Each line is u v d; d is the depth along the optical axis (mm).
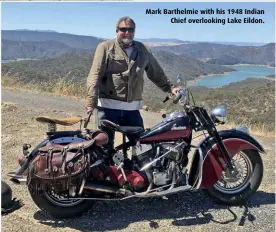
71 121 3746
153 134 3816
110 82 4133
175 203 4195
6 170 4973
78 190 3613
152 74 4441
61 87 13039
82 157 3469
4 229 3566
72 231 3594
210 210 4059
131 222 3785
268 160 5801
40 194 3570
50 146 3539
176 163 3820
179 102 3977
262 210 4082
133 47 4145
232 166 4031
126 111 4270
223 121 3967
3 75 15898
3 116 7836
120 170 3723
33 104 10250
